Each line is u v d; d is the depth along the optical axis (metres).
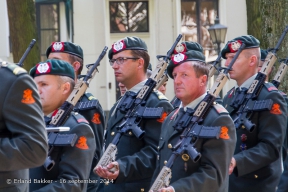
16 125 10.81
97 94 42.03
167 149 13.91
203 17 43.03
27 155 10.78
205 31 43.00
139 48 16.62
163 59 16.36
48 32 42.41
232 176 16.97
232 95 17.38
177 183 13.09
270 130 16.36
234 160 15.79
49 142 13.24
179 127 13.66
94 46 42.25
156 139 15.80
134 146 15.97
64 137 13.23
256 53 17.16
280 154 16.55
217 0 43.03
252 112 16.56
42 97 13.80
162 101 16.00
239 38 17.16
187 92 13.77
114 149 15.73
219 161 13.26
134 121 15.96
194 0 43.00
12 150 10.69
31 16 28.31
